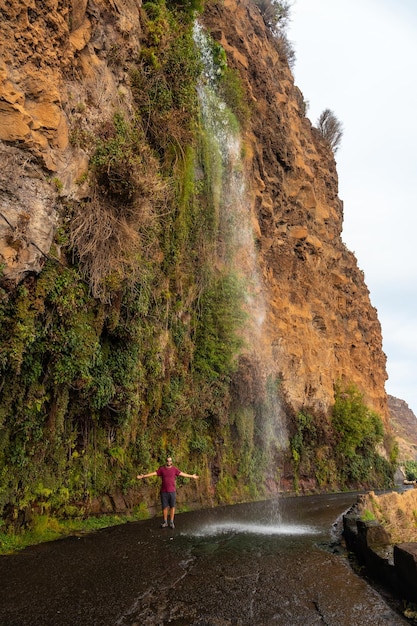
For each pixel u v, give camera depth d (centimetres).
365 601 572
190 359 1675
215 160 2022
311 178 3588
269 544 906
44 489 915
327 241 3909
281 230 3097
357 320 4388
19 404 854
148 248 1230
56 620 480
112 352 1120
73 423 1049
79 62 1051
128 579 625
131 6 1317
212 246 1933
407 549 575
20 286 802
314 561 773
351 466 3067
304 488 2456
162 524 1065
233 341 1895
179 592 584
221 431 1822
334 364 3531
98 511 1100
